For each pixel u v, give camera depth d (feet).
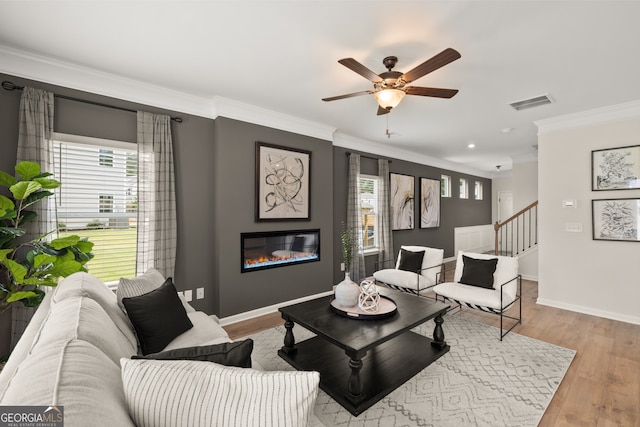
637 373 7.52
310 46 7.16
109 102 8.92
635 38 6.64
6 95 7.49
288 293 12.59
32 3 5.63
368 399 6.32
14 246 7.38
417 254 13.55
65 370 2.42
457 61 7.74
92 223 8.87
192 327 6.70
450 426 5.77
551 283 12.67
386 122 13.09
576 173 11.93
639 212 10.61
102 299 5.32
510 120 12.72
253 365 5.35
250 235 11.43
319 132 13.61
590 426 5.75
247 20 6.17
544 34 6.55
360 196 16.29
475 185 27.61
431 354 8.20
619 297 11.07
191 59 7.81
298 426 2.37
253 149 11.50
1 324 7.39
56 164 8.29
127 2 5.62
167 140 9.77
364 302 8.21
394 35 6.66
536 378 7.31
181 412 2.44
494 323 10.91
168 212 9.78
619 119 10.92
